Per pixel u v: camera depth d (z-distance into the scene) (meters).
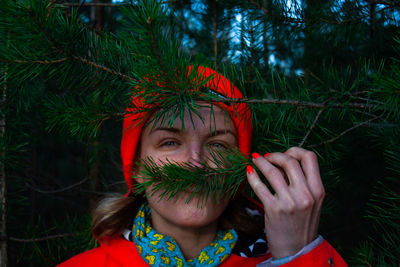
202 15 1.47
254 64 1.17
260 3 0.99
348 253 1.59
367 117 0.96
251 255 0.98
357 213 1.83
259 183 0.73
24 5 0.58
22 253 1.35
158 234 0.92
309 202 0.69
